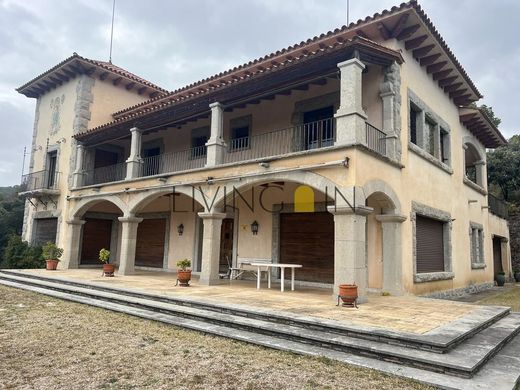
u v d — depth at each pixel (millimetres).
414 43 10375
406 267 9836
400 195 9797
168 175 12242
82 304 8750
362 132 8383
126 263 13547
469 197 15289
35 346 5301
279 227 12523
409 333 5230
